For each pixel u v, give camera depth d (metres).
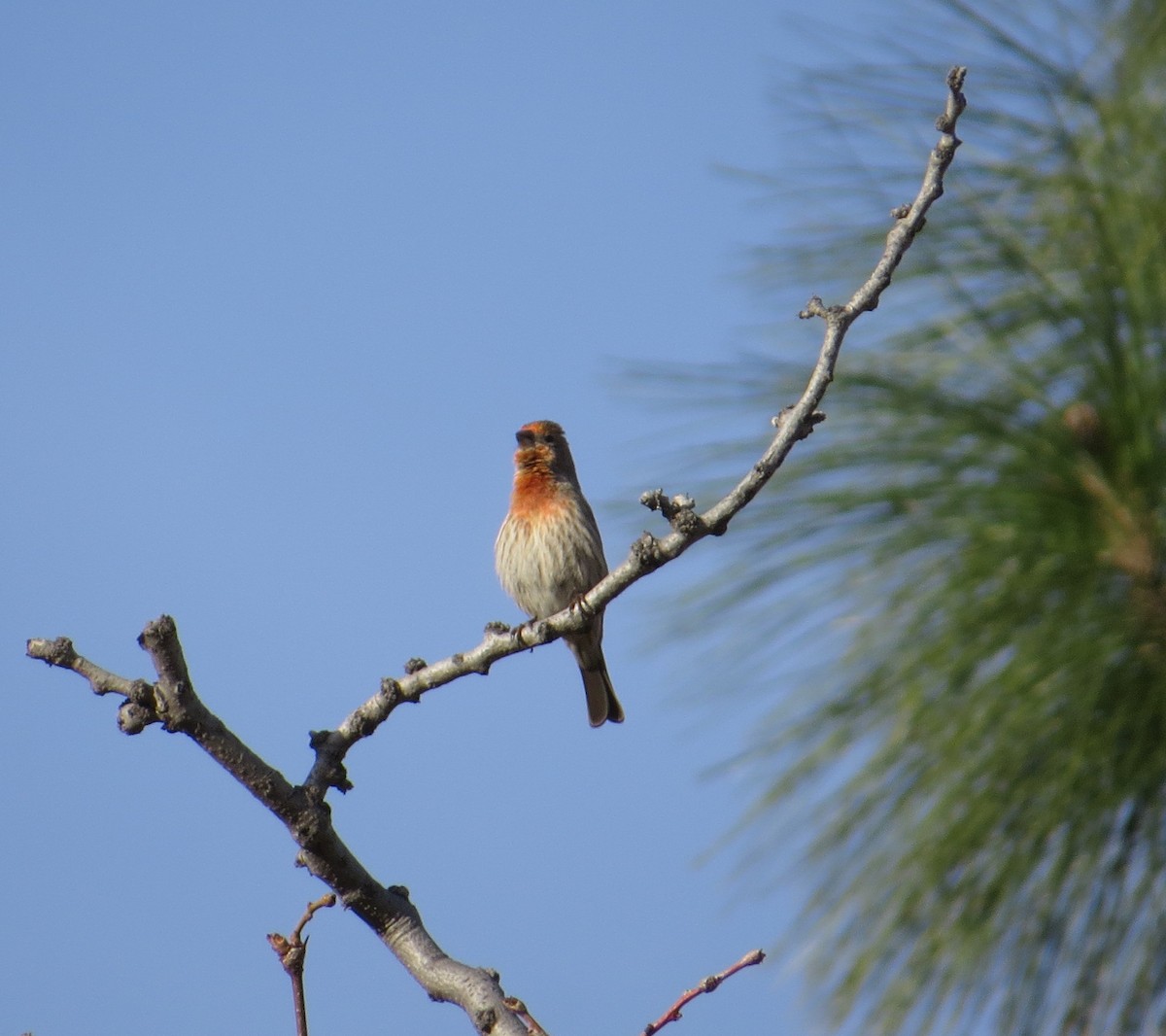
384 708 6.10
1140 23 6.27
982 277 6.24
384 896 5.55
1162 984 5.43
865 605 6.04
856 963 5.67
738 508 6.09
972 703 5.73
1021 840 5.62
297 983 5.20
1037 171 6.27
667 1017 5.74
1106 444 5.77
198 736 5.45
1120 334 5.79
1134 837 5.59
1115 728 5.59
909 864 5.68
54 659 5.52
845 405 6.23
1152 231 5.77
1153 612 5.69
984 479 5.91
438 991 5.34
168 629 5.36
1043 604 5.78
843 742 5.90
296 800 5.55
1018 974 5.54
